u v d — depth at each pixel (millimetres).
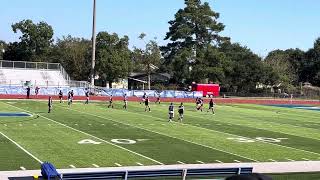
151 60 120500
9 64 79250
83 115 41500
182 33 107188
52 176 13125
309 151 26188
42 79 78500
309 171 19797
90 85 75500
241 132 34000
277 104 77938
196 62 102438
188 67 103062
